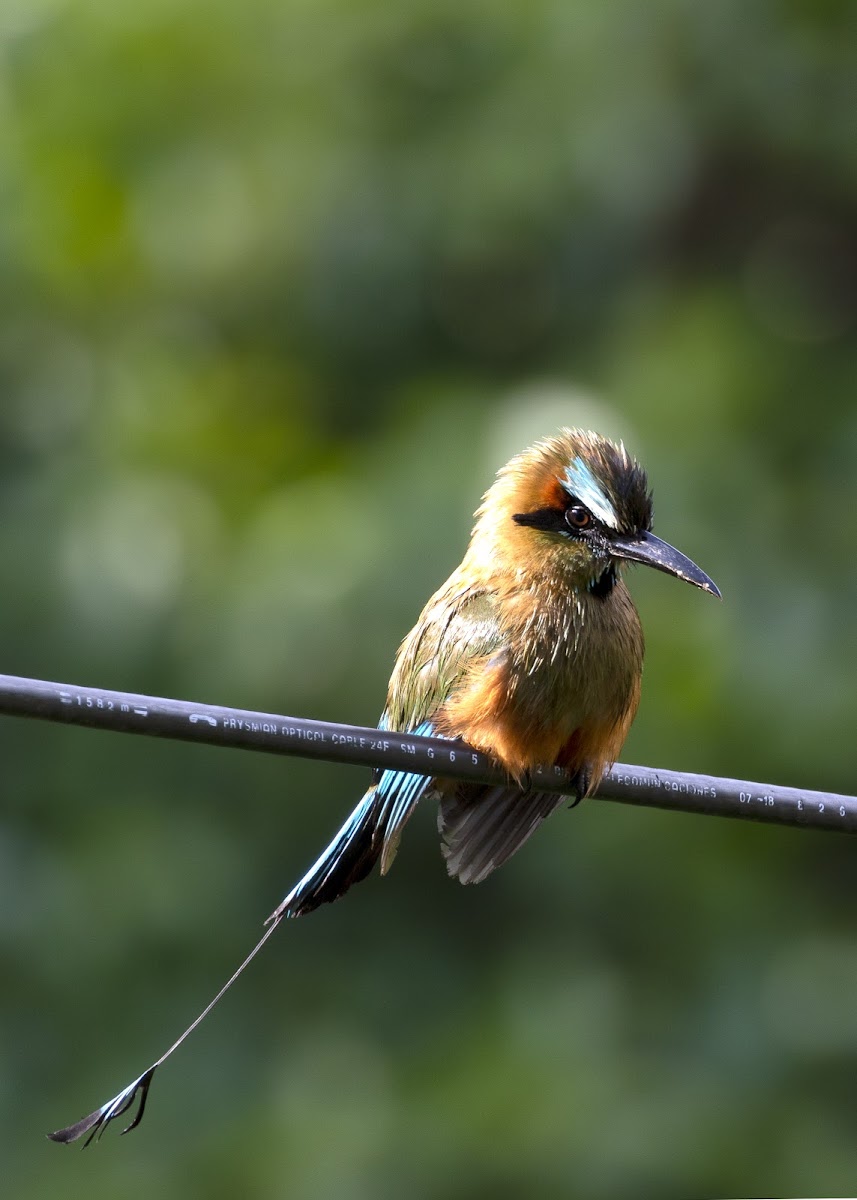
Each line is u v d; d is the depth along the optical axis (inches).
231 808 598.2
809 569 597.6
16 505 607.2
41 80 644.7
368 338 647.1
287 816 596.7
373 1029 605.0
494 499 358.6
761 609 586.9
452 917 620.4
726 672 573.6
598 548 340.2
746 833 627.5
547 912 614.5
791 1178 573.6
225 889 587.2
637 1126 563.5
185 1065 580.1
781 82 626.8
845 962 613.9
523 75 622.2
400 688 358.6
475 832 348.5
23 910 577.3
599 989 595.5
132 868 578.6
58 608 581.6
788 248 679.7
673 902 611.8
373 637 555.8
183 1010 581.9
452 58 629.9
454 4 628.1
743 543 592.1
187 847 585.9
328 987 608.7
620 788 303.1
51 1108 569.9
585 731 339.0
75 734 598.5
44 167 639.8
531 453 356.8
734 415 617.9
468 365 651.5
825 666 584.1
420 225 625.6
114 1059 573.6
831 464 633.0
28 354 643.5
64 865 585.0
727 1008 603.8
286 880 596.7
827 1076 598.5
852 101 632.4
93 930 576.1
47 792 598.9
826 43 631.8
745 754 580.4
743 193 673.0
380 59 631.8
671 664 569.6
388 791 338.0
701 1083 591.8
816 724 578.9
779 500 609.0
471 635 341.7
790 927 622.2
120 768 597.0
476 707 335.9
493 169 616.7
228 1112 580.1
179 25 637.9
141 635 577.6
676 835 609.3
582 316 645.3
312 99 638.5
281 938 601.9
